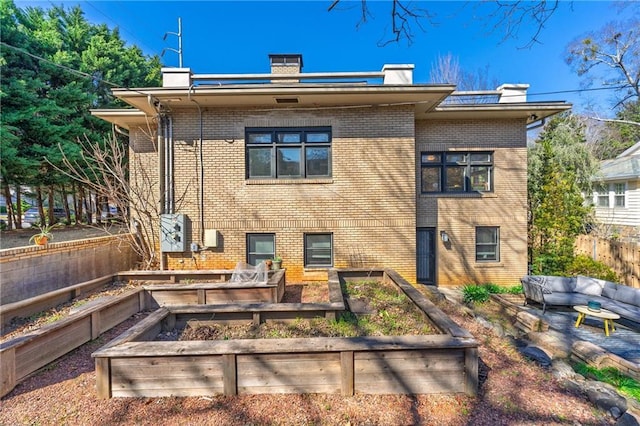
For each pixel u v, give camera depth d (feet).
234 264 29.27
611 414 10.54
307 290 26.25
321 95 26.73
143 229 30.14
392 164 29.25
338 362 11.46
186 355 11.16
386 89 25.88
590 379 14.25
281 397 11.20
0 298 18.45
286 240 29.27
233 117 29.04
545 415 10.45
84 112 56.49
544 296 25.68
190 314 16.44
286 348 11.30
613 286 24.97
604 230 46.16
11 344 11.83
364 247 29.40
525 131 33.12
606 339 20.40
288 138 29.53
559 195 33.94
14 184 52.70
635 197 52.70
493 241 33.53
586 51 56.03
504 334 18.90
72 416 10.25
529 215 39.14
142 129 30.86
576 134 52.31
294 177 29.58
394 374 11.44
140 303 20.77
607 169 59.31
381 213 29.32
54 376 12.69
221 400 11.02
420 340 11.83
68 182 55.57
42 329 13.47
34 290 20.61
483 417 10.32
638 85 54.39
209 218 29.19
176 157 29.09
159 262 29.71
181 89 25.76
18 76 50.08
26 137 49.49
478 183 33.83
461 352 11.60
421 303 17.76
